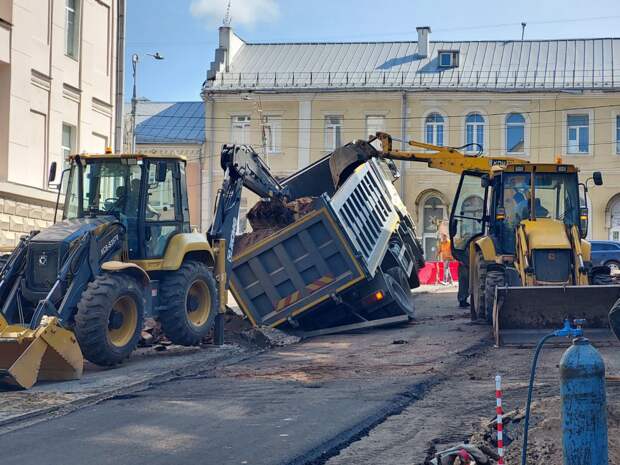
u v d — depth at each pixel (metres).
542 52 50.31
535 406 9.11
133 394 11.23
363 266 17.03
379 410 9.83
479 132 48.91
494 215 17.75
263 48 52.81
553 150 48.12
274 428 9.07
